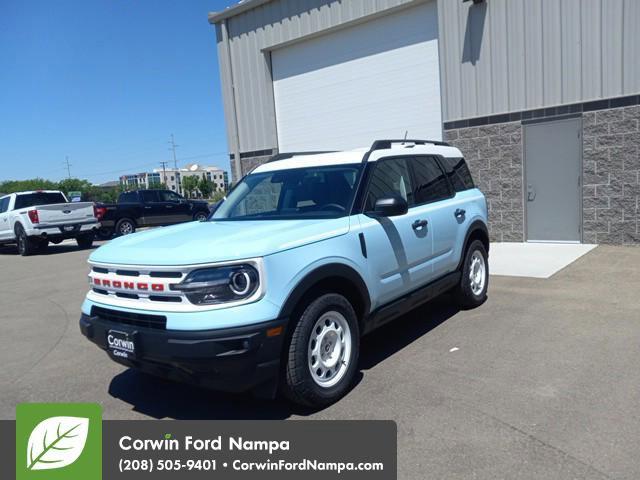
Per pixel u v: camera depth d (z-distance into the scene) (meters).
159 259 3.47
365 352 4.88
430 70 11.20
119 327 3.60
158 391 4.36
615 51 8.87
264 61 14.00
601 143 9.20
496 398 3.70
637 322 5.14
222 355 3.20
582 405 3.52
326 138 13.27
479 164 10.57
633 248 8.95
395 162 4.96
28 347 5.90
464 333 5.21
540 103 9.71
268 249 3.42
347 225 4.11
